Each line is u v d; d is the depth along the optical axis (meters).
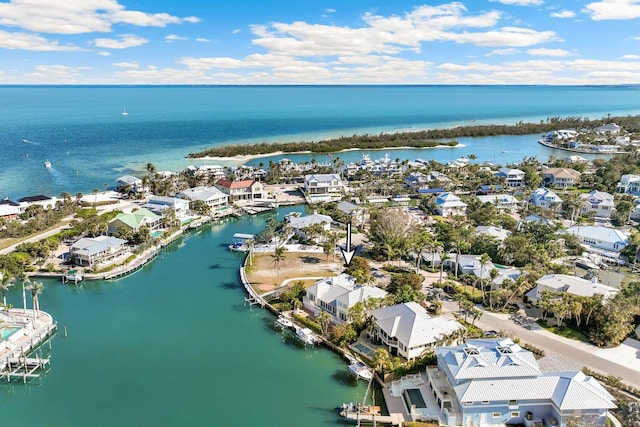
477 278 107.81
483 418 63.03
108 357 82.75
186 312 100.56
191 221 165.50
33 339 85.81
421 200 187.88
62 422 65.81
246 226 168.00
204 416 67.12
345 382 75.75
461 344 73.56
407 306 85.06
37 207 163.00
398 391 71.38
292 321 94.50
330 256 132.12
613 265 122.75
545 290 94.06
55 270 119.81
